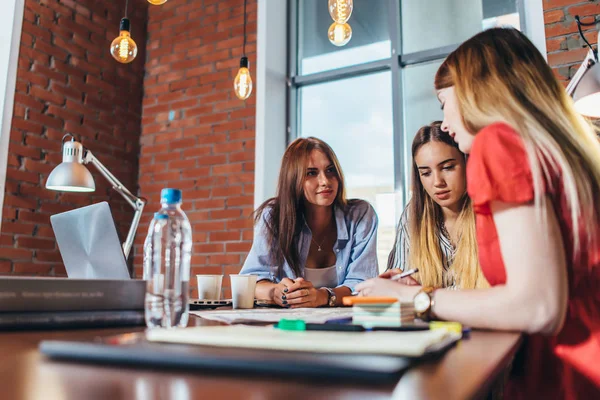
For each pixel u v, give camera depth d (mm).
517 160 666
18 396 308
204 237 3172
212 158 3242
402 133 3084
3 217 2547
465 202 1459
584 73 1641
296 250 1772
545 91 752
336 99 3375
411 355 405
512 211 650
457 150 1451
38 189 2732
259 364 377
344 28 1892
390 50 3215
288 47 3463
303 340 435
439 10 3139
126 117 3396
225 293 3035
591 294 702
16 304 662
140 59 3561
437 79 898
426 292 733
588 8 2398
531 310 614
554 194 682
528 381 725
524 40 802
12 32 2670
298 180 1754
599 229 696
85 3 3139
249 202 3078
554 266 621
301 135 3432
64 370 392
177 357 399
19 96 2684
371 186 3154
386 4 3293
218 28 3377
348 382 351
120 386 337
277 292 1380
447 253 1504
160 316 777
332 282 1811
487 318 646
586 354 673
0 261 2514
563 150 701
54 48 2906
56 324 690
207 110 3312
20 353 478
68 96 2971
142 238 3346
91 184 1941
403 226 1698
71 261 1245
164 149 3406
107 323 741
